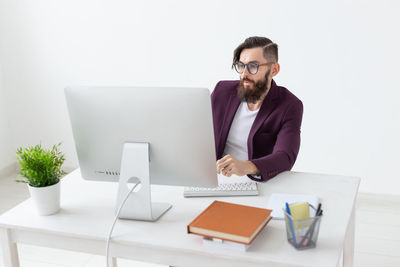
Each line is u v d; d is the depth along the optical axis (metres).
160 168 1.61
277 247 1.38
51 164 1.62
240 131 2.15
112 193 1.80
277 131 2.07
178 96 1.49
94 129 1.61
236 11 3.23
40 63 3.73
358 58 3.09
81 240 1.53
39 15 3.62
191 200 1.72
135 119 1.55
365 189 3.31
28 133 3.93
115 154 1.63
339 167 3.32
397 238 2.82
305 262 1.30
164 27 3.40
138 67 3.53
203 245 1.41
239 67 2.02
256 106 2.13
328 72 3.17
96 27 3.53
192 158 1.57
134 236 1.48
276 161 1.86
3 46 3.77
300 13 3.12
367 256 2.64
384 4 2.95
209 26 3.31
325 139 3.30
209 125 1.51
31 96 3.83
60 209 1.68
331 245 1.38
